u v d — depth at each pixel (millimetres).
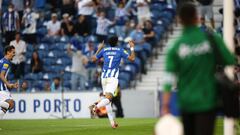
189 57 17656
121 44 57188
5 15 61375
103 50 37344
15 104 54312
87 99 53188
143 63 56188
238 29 54625
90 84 55438
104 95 37000
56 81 55062
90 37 59250
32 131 37562
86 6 61000
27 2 64000
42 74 57781
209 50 17672
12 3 63438
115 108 51562
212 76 17750
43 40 61656
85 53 56594
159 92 52281
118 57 37000
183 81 17781
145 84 55750
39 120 49969
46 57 59531
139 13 59750
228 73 22203
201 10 56469
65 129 37844
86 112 53156
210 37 17766
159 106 51906
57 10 64375
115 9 62125
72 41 58562
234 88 17484
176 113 19453
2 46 61375
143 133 33562
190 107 17641
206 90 17594
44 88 56594
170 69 17547
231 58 17812
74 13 63031
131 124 40781
